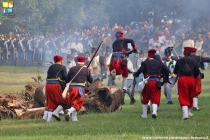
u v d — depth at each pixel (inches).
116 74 1314.0
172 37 2600.9
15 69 2738.7
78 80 1051.9
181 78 1058.1
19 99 1168.8
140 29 2847.0
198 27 2896.2
